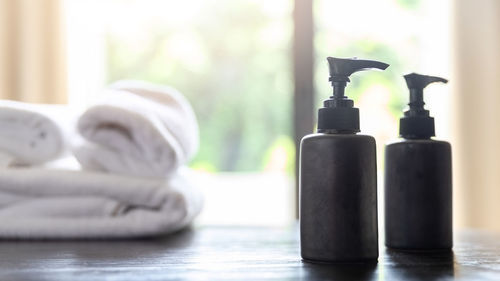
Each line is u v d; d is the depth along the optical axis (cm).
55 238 60
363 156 44
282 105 246
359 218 44
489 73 165
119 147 63
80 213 61
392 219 51
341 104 45
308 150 45
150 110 66
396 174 51
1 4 157
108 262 45
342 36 201
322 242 44
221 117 248
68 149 66
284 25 241
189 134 74
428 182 50
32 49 158
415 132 51
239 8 244
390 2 201
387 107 202
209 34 245
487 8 166
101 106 61
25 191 61
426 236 49
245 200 239
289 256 48
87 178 61
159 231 61
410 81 52
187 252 51
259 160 248
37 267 43
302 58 177
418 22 199
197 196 73
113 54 235
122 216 61
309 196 44
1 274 40
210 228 71
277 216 238
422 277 39
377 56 202
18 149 63
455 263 45
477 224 165
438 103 171
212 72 247
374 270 41
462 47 167
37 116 63
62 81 160
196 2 243
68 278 39
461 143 167
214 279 38
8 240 60
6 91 158
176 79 247
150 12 240
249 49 245
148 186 61
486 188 165
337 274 40
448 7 169
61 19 160
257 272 41
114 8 230
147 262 45
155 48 241
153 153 61
